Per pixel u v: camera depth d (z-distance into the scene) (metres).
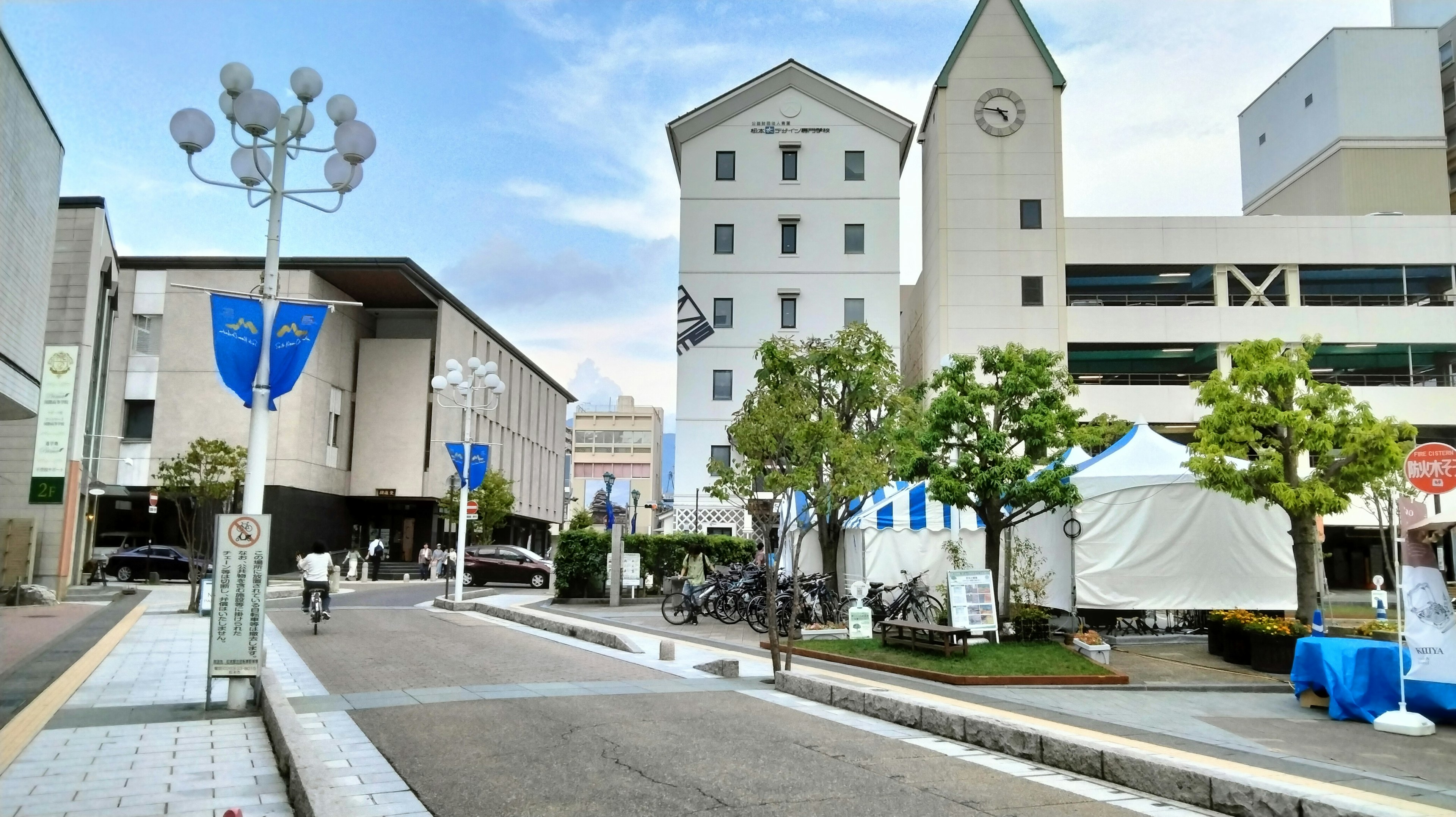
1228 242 41.19
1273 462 15.96
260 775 7.03
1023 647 15.13
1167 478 17.31
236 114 10.00
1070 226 41.56
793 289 42.53
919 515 20.02
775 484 13.37
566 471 81.94
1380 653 10.70
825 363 21.28
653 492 97.38
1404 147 45.03
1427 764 8.41
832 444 14.16
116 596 27.30
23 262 12.62
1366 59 45.69
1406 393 40.12
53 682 11.37
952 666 13.75
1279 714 11.20
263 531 9.86
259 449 10.00
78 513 28.36
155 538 44.59
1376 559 40.16
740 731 8.91
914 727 9.31
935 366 42.69
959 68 42.69
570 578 28.38
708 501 41.03
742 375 42.12
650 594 29.83
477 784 6.79
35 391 14.06
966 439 17.30
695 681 12.31
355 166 10.69
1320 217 41.22
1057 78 42.31
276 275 10.36
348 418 49.06
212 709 9.76
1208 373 41.91
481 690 11.04
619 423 98.75
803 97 43.66
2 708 9.63
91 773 7.07
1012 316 41.09
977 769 7.58
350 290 48.50
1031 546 18.33
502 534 62.66
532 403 69.00
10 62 10.78
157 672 12.40
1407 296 41.41
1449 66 52.75
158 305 44.91
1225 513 17.47
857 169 43.34
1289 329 40.72
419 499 49.19
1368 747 9.16
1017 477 15.85
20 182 12.07
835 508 16.08
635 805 6.30
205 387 44.25
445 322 50.41
